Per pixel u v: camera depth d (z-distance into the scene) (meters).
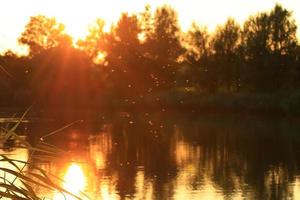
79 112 54.38
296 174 23.34
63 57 55.22
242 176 22.83
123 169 23.69
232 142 35.56
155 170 23.92
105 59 72.12
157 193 19.09
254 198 18.72
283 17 62.78
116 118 52.34
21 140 2.43
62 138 33.16
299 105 53.25
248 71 63.53
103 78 64.06
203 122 50.09
